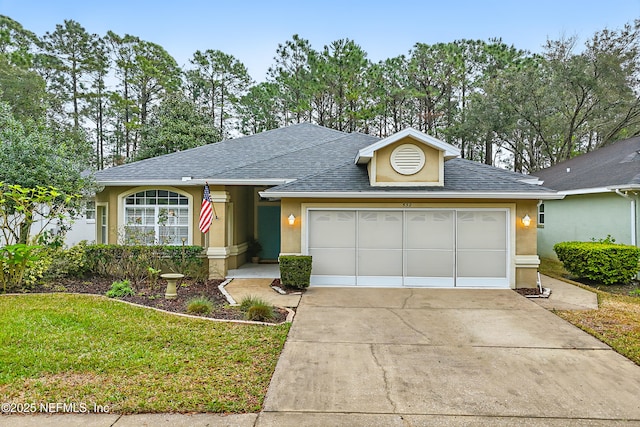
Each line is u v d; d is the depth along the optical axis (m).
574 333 7.27
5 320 7.29
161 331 6.98
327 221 11.93
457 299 10.06
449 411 4.48
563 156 28.97
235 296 10.27
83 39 34.53
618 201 13.61
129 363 5.57
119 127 37.50
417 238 11.74
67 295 9.45
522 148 29.73
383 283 11.78
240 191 15.77
